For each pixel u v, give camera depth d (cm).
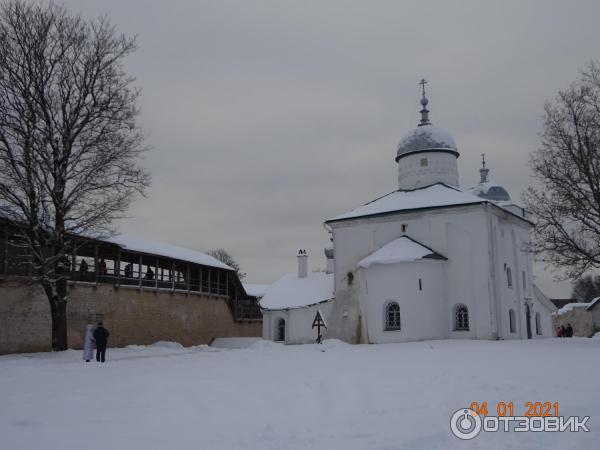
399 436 841
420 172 4244
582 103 3023
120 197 2998
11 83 2766
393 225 3966
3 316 3003
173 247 4753
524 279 4147
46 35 2847
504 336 3638
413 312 3566
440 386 1324
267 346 3466
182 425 938
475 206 3669
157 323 4144
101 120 2956
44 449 774
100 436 856
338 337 4069
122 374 1766
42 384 1515
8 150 2742
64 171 2833
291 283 4753
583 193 2927
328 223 4194
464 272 3672
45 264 2773
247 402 1158
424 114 4447
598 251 2911
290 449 775
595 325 6844
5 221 2900
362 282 3869
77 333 3419
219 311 5016
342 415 1009
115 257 3838
